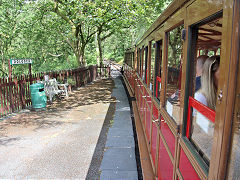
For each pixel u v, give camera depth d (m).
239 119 0.82
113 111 7.03
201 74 1.47
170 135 1.89
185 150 1.42
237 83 0.82
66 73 10.91
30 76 7.83
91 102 8.46
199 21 1.20
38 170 3.42
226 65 0.87
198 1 1.21
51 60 23.72
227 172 0.89
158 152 2.53
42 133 5.08
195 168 1.22
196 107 1.31
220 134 0.92
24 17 17.81
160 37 2.54
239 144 0.84
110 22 12.88
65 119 6.20
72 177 3.21
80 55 15.95
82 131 5.17
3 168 3.51
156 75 2.93
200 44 1.42
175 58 1.84
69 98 9.31
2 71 17.33
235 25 0.81
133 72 8.86
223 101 0.89
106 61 53.00
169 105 1.99
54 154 3.97
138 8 11.01
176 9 1.71
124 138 4.62
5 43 17.09
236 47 0.81
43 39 18.67
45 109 7.36
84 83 13.70
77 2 9.41
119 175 3.20
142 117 5.03
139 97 6.08
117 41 50.00
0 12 15.52
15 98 7.01
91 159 3.74
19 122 5.93
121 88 12.12
